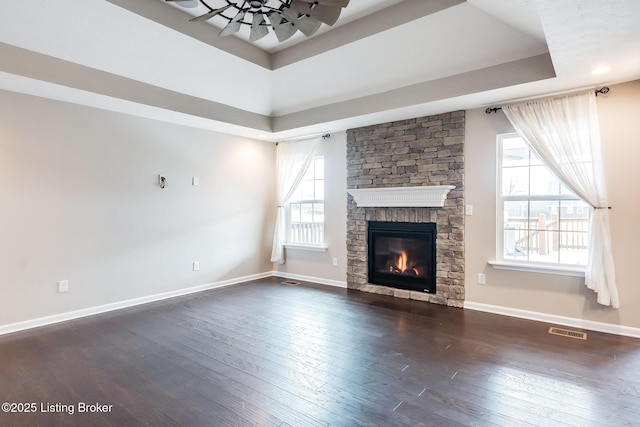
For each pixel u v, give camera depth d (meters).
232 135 5.62
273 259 6.12
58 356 2.94
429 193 4.39
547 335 3.35
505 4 2.69
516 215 3.99
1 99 3.45
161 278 4.75
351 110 4.54
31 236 3.65
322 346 3.13
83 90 3.46
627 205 3.31
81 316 3.99
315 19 2.27
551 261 3.79
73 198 3.94
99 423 2.03
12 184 3.53
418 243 4.69
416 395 2.32
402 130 4.67
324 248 5.57
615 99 3.34
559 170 3.57
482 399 2.27
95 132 4.10
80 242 4.00
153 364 2.79
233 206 5.65
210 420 2.06
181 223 4.98
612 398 2.27
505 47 3.27
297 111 5.12
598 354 2.92
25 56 3.08
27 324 3.62
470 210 4.21
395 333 3.44
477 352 2.98
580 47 2.57
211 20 3.44
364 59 3.81
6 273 3.50
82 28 3.04
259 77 4.32
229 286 5.47
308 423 2.03
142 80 3.89
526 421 2.04
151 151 4.62
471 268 4.22
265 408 2.18
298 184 5.90
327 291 5.14
